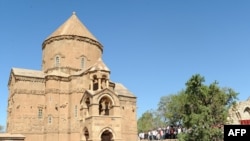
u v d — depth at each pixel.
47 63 72.25
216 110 56.06
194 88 57.50
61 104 63.75
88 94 58.34
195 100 57.06
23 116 61.22
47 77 64.69
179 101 67.00
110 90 58.72
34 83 64.25
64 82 65.38
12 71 65.81
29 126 61.28
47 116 62.06
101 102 59.09
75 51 70.69
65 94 64.75
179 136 57.31
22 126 60.59
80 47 71.38
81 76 64.12
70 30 72.75
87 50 72.06
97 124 55.25
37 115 62.72
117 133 57.09
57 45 71.19
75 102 63.06
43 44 75.19
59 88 64.62
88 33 75.00
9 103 68.44
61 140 61.50
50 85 63.94
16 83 62.34
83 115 59.38
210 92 56.84
